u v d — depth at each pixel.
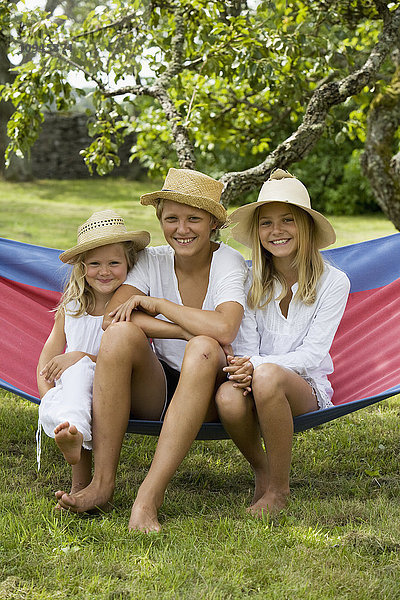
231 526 2.64
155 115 6.07
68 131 17.39
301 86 4.89
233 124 6.04
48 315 3.84
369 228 11.99
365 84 4.46
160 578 2.27
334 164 13.98
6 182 16.33
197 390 2.62
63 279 3.86
